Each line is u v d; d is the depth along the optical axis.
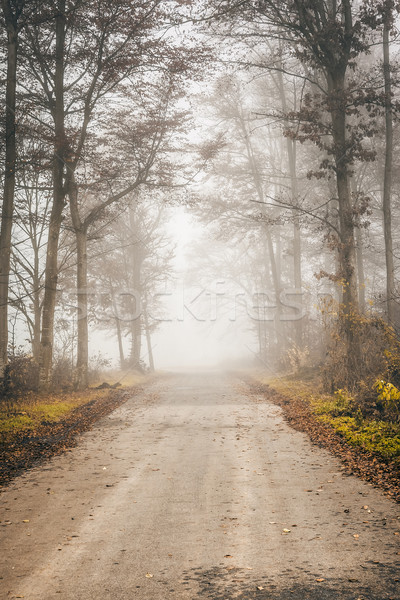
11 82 20.09
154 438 13.13
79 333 25.05
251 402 20.25
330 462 9.98
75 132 22.61
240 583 5.08
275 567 5.42
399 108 19.25
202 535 6.40
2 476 9.55
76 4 20.56
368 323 18.17
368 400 14.94
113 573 5.38
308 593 4.82
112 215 27.44
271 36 20.62
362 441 10.91
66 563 5.66
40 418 15.91
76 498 8.11
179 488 8.55
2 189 22.55
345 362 18.58
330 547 5.88
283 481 8.79
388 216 23.03
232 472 9.53
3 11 19.80
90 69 22.62
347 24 19.61
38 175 24.20
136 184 25.48
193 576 5.27
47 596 4.91
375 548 5.78
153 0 20.44
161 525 6.80
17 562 5.73
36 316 26.67
